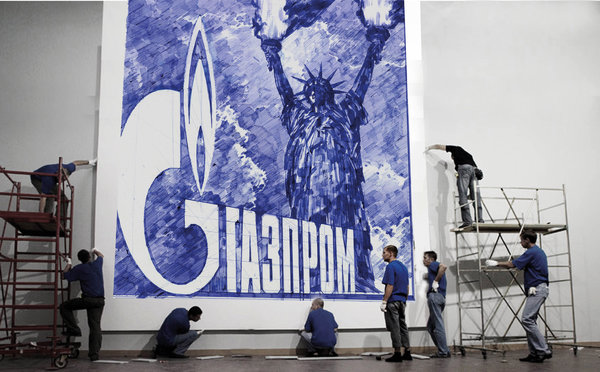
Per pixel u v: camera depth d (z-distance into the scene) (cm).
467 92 1055
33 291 873
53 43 954
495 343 972
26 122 925
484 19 1090
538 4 1120
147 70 934
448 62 1059
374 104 998
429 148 991
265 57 976
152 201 900
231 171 931
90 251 889
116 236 880
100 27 965
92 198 906
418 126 1005
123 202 891
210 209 914
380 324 934
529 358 787
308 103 976
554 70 1101
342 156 970
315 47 996
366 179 972
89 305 795
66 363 719
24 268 878
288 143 958
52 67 946
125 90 923
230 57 963
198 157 925
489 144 1045
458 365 738
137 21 945
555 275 1027
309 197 948
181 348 841
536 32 1108
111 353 856
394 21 1031
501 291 994
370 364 753
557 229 978
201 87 945
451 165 1023
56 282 732
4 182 904
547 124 1077
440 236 994
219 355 880
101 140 905
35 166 914
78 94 941
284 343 903
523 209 1038
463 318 973
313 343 859
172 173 913
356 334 932
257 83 965
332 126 977
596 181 1077
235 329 888
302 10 1004
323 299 923
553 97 1090
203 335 884
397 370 678
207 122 938
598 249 1052
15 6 959
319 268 930
